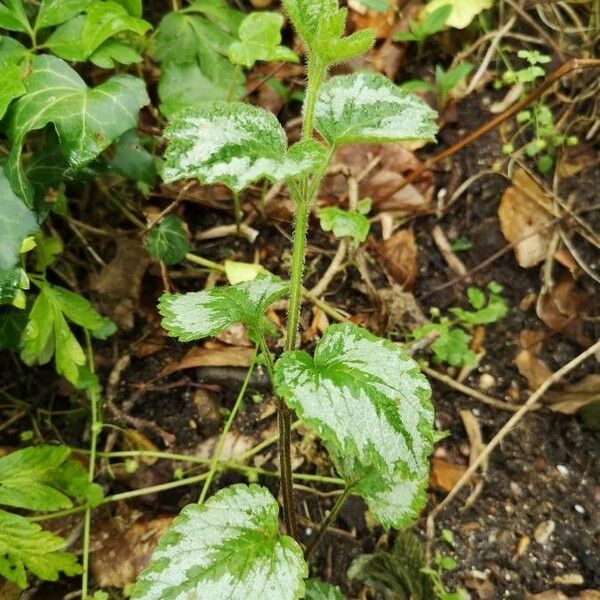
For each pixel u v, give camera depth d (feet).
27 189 0.92
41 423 1.15
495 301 1.29
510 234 1.34
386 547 1.05
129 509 1.06
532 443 1.15
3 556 0.85
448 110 1.46
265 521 0.75
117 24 1.00
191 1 1.36
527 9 1.55
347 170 1.37
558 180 1.38
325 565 1.03
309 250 1.35
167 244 1.21
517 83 1.48
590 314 1.26
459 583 1.02
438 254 1.35
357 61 1.50
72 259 1.24
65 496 0.91
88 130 0.92
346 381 0.63
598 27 1.50
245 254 1.34
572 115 1.45
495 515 1.08
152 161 1.09
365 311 1.29
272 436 1.14
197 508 0.74
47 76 0.94
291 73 1.47
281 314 1.25
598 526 1.07
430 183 1.39
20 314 1.06
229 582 0.69
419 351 1.23
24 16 1.00
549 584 1.01
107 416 1.14
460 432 1.17
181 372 1.20
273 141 0.63
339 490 1.10
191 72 1.24
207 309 0.74
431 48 1.55
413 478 0.61
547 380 1.18
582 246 1.32
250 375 1.15
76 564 0.89
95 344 1.21
